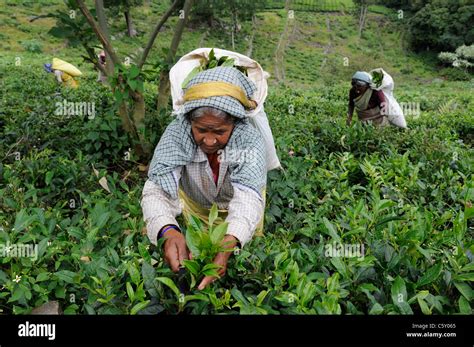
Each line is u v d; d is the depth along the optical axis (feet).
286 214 11.26
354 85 20.65
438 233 8.89
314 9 163.12
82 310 7.40
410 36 145.48
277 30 144.36
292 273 7.02
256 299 6.83
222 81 7.20
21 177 12.94
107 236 9.00
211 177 8.23
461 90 90.43
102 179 12.84
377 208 8.74
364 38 147.84
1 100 22.70
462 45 133.18
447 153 15.72
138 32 114.42
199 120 7.11
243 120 7.80
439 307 6.53
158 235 7.27
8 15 114.01
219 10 128.16
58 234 8.87
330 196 12.05
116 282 7.11
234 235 6.88
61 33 13.85
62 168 13.00
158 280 6.69
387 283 7.25
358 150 16.96
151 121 16.28
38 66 55.36
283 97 35.63
